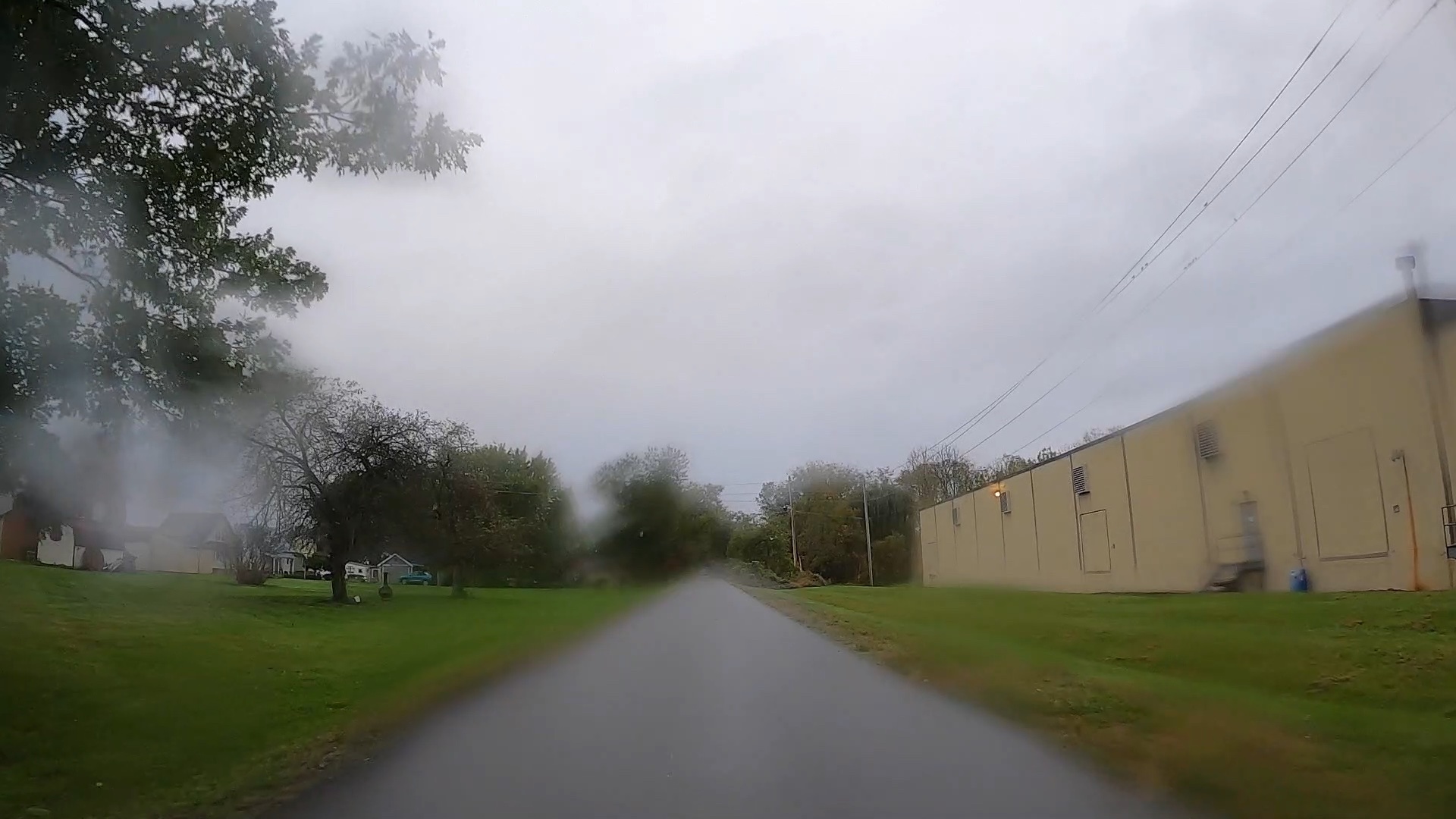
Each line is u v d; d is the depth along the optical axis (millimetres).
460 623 24656
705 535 62219
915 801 6609
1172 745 8062
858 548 83125
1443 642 12688
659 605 33719
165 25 9695
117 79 9906
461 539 40875
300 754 8875
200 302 11844
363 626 23828
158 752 9000
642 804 6617
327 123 11203
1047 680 11711
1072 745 8445
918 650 15750
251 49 10156
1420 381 17844
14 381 10328
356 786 7336
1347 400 19688
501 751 8484
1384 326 18703
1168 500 27734
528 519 52750
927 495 80938
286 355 12625
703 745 8547
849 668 14242
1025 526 40750
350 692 12875
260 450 34156
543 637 20500
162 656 15648
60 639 16859
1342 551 19922
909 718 9867
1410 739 8000
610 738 8977
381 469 37750
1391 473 18594
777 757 8039
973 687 11766
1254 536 23016
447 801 6828
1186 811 6324
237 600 31359
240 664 15336
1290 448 21547
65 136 10094
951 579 49562
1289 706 9766
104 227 10805
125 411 11570
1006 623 19672
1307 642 13609
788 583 72875
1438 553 17516
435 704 11453
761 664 14852
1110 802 6559
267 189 11523
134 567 52156
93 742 9312
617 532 50062
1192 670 12789
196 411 12117
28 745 9125
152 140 10664
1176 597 24078
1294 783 6848
